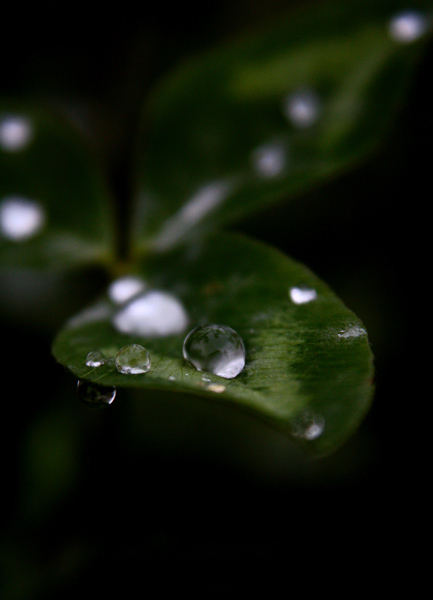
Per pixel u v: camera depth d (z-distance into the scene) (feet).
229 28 0.60
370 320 0.52
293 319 0.39
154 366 0.38
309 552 0.46
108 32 0.59
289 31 0.47
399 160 0.57
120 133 0.57
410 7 0.46
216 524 0.47
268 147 0.46
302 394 0.37
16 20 0.57
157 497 0.47
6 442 0.46
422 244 0.55
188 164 0.46
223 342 0.38
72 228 0.45
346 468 0.48
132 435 0.47
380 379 0.51
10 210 0.45
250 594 0.45
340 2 0.47
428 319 0.52
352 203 0.57
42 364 0.49
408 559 0.46
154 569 0.46
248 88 0.46
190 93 0.46
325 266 0.55
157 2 0.59
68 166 0.45
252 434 0.50
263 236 0.56
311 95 0.46
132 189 0.54
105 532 0.46
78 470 0.46
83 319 0.41
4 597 0.44
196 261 0.41
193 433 0.49
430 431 0.49
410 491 0.47
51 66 0.58
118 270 0.44
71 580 0.45
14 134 0.46
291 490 0.48
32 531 0.46
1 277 0.51
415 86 0.57
